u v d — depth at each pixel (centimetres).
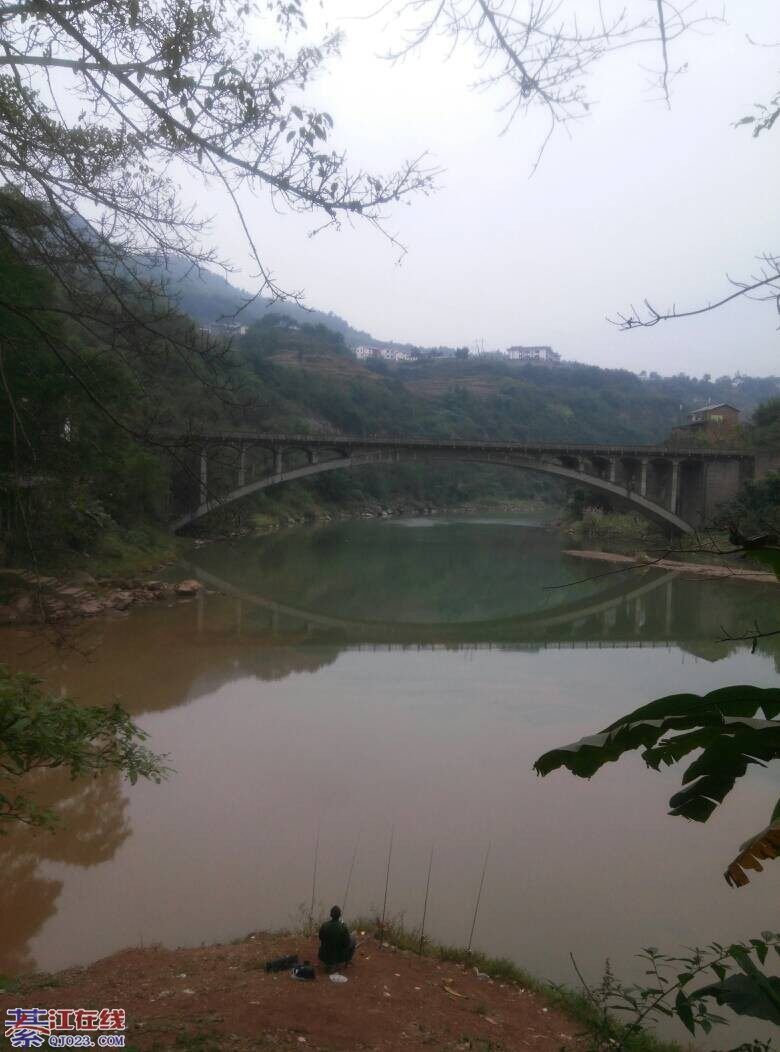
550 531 6069
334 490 7588
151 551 3459
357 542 5119
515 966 671
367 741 1300
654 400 11406
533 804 1044
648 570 3784
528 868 864
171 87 458
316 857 880
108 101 478
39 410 1194
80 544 2806
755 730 277
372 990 567
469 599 3102
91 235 500
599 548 4744
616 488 4194
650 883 837
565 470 4181
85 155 508
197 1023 477
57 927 732
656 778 1141
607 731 293
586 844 927
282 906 776
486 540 5331
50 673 1692
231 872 841
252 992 546
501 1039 514
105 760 534
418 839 931
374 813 1005
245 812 998
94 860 863
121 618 2359
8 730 457
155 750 1229
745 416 5597
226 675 1764
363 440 4009
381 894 803
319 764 1184
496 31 387
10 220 489
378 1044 477
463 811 1016
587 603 3028
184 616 2462
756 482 3244
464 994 590
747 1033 604
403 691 1645
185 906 772
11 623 1948
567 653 2092
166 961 625
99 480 2666
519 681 1750
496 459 4191
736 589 3328
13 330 763
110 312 499
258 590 3105
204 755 1215
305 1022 496
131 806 1009
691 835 956
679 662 1969
